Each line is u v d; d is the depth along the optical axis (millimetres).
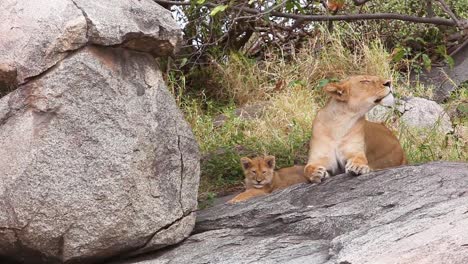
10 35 10555
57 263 10703
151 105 11000
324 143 12930
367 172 12039
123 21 10688
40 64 10336
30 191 10188
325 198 11641
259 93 20734
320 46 21578
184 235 11391
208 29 20719
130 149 10633
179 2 15516
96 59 10570
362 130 12930
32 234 10305
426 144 16141
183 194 11336
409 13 21906
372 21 22172
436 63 21828
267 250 10484
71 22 10367
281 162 16484
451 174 11344
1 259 11000
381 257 9047
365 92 12633
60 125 10328
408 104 18219
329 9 19078
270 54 21500
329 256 9703
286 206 11680
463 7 21953
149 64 11172
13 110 10445
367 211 10820
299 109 18781
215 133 17984
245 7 16344
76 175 10352
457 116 18438
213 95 21109
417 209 10367
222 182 15711
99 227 10508
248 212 11773
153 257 11141
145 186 10797
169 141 11133
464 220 9469
